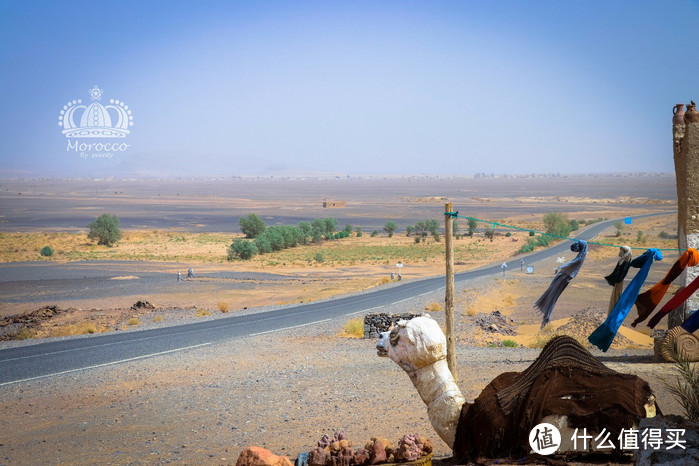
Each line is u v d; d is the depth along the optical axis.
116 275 67.56
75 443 13.46
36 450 13.03
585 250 9.30
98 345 29.50
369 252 97.62
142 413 16.27
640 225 127.12
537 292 46.94
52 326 37.81
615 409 6.30
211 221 180.12
